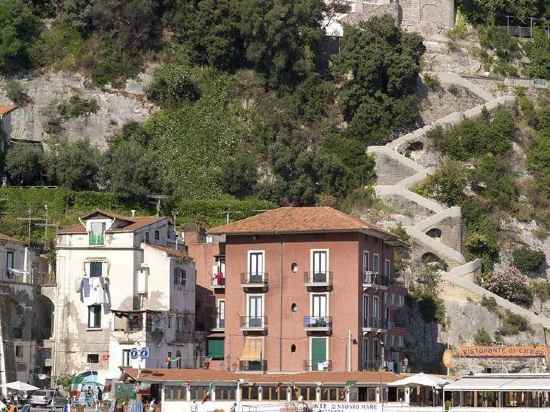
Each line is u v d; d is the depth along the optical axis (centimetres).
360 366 16162
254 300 16588
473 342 19650
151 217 18462
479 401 13938
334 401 14388
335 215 16612
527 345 19025
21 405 15000
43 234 19538
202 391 14562
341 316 16225
